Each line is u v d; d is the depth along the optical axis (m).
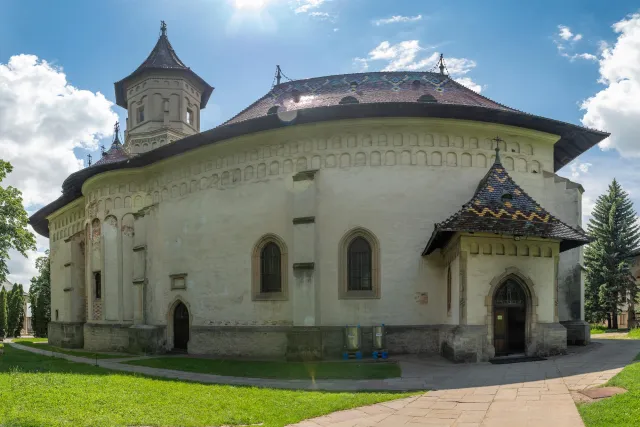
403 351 20.06
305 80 27.72
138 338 25.27
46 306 64.69
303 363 19.00
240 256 22.86
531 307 18.12
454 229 17.12
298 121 21.75
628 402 9.51
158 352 24.95
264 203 22.53
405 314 20.30
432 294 20.44
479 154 21.47
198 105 35.16
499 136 21.83
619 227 51.31
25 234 34.19
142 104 33.81
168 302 25.22
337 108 20.62
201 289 23.92
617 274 49.44
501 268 17.94
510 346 18.06
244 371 17.25
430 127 21.27
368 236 20.83
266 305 21.97
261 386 14.29
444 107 20.50
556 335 17.97
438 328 20.19
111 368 18.92
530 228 17.75
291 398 12.26
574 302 22.52
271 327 21.75
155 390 13.32
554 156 26.12
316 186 21.31
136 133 33.09
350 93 25.12
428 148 21.19
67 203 38.06
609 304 49.12
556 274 18.59
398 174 21.00
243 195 23.16
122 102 37.38
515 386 12.58
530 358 17.45
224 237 23.45
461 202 20.92
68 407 11.04
